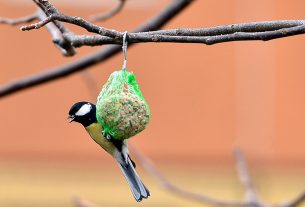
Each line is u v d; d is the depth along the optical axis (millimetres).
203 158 14297
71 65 6531
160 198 13672
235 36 3906
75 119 4625
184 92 14242
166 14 6352
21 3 13961
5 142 14531
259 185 13492
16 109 14469
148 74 14172
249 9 13750
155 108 14273
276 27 4055
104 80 13750
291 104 14062
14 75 14242
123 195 14406
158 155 14375
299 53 14008
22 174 14617
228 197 14086
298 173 14047
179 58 14188
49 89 14398
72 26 11570
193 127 14297
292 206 6848
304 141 14086
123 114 4359
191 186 14281
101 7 13719
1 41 14219
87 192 14492
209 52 14141
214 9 13828
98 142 4566
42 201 14516
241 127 14125
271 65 14008
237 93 14117
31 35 14203
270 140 14039
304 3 13641
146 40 4055
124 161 4527
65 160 14570
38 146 14531
